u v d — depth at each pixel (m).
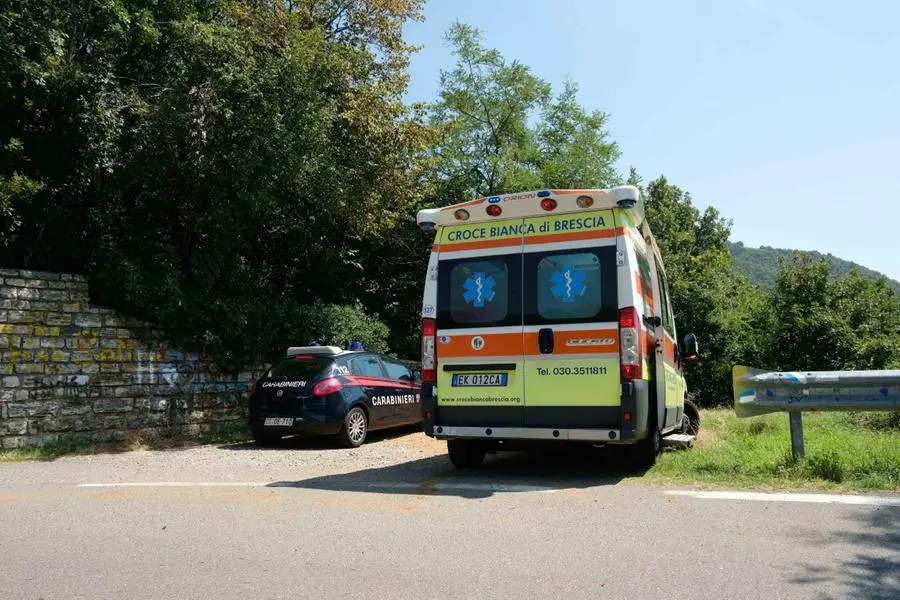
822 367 20.94
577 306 7.33
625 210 7.40
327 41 17.41
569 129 26.81
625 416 7.04
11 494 7.15
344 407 11.66
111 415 12.52
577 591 3.97
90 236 14.46
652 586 4.03
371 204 16.41
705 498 6.17
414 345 22.22
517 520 5.61
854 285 21.98
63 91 12.43
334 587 4.10
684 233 24.83
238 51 13.41
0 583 4.24
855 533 4.97
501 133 25.95
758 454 7.87
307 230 17.80
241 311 14.40
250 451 11.30
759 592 3.91
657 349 7.98
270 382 11.95
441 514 5.88
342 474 8.34
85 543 5.11
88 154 12.81
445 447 11.47
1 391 11.20
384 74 18.84
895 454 7.15
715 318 21.72
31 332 11.62
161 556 4.75
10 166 12.62
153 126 13.30
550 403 7.36
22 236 13.84
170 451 11.68
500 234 7.78
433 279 8.04
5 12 11.57
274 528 5.46
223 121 13.30
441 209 8.00
